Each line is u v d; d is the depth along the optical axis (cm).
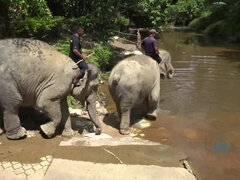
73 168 539
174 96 941
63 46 1042
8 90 602
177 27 3150
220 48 1814
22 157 564
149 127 741
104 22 1370
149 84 722
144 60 726
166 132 721
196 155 631
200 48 1809
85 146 610
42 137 643
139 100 711
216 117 810
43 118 717
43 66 617
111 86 689
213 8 2984
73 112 766
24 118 714
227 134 725
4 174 521
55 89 623
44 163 549
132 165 554
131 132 711
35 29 991
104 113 805
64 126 655
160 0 1566
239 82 1086
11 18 984
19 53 611
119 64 700
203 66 1314
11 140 625
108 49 1260
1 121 654
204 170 584
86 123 725
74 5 1446
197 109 855
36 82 620
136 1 1545
